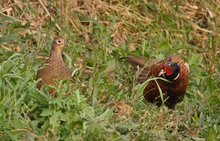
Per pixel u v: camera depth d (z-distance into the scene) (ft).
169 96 37.14
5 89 32.71
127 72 43.01
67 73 36.27
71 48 44.86
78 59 44.47
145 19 51.83
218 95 39.88
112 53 45.68
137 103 34.78
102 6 51.16
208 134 32.68
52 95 34.09
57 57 36.22
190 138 33.50
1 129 30.17
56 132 30.58
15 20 46.39
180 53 49.39
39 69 35.91
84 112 32.35
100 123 30.48
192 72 44.65
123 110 34.35
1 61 41.09
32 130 30.32
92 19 49.01
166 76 36.40
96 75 39.24
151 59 40.34
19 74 34.45
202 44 52.44
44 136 29.73
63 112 32.17
